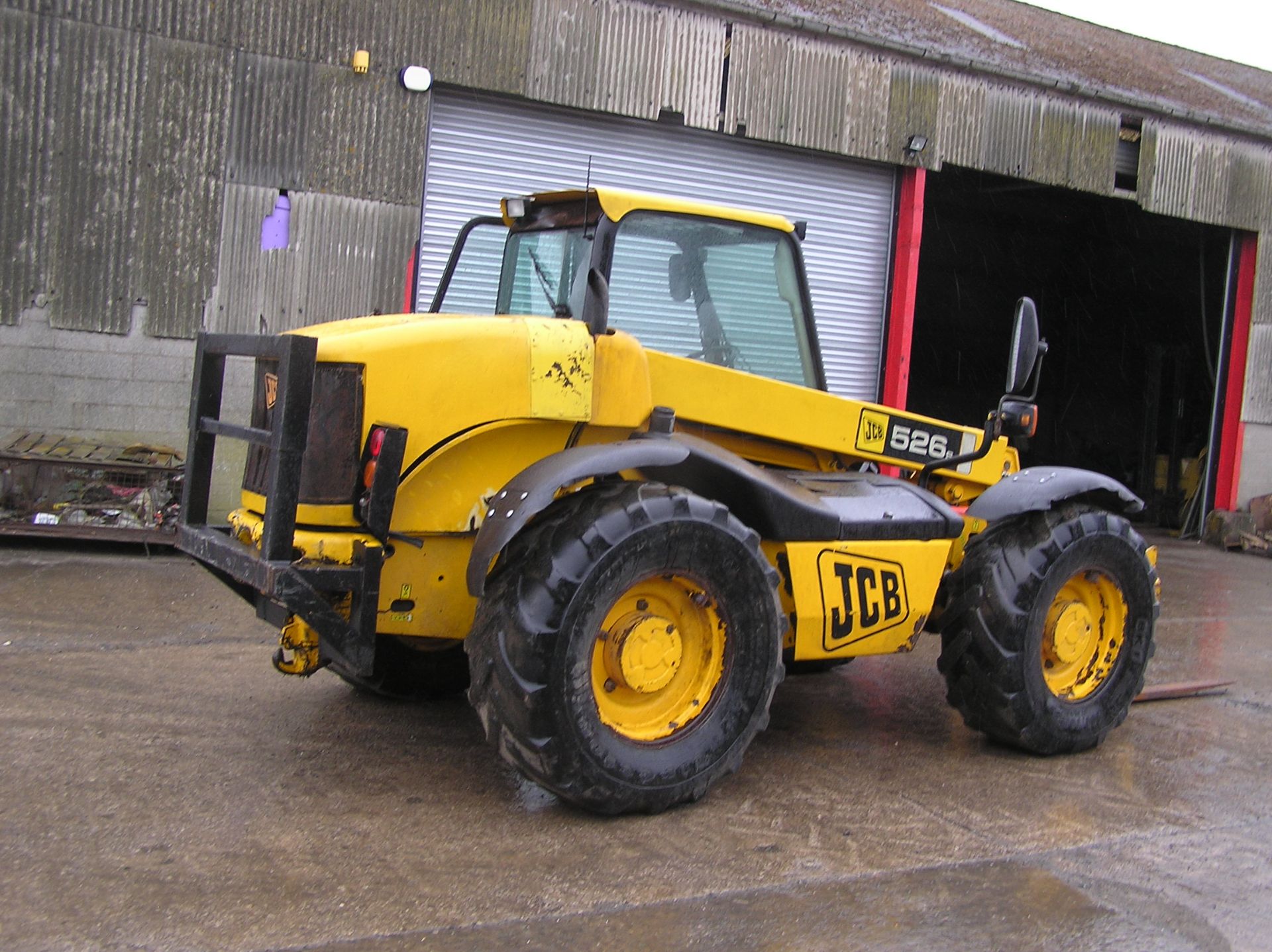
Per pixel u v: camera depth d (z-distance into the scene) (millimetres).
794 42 9930
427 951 2783
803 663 5770
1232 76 15875
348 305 8633
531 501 3449
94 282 8023
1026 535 4582
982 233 17359
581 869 3309
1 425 7945
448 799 3805
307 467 3646
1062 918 3176
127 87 7969
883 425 4797
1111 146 11547
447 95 8969
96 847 3258
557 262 4469
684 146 9859
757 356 4543
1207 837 3848
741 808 3889
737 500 4066
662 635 3746
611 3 9203
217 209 8250
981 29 12914
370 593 3561
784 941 2947
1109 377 17375
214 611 6359
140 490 7801
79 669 5094
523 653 3436
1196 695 5895
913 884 3340
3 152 7754
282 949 2744
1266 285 12742
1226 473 12945
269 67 8281
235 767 3994
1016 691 4469
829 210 10539
